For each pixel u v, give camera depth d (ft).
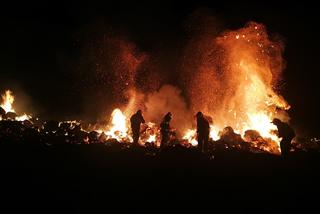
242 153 56.29
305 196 36.45
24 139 58.23
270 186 39.50
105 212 30.66
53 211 30.37
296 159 53.26
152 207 32.17
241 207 32.99
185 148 52.80
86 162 46.50
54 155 49.42
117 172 42.45
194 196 35.40
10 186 35.53
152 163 47.62
